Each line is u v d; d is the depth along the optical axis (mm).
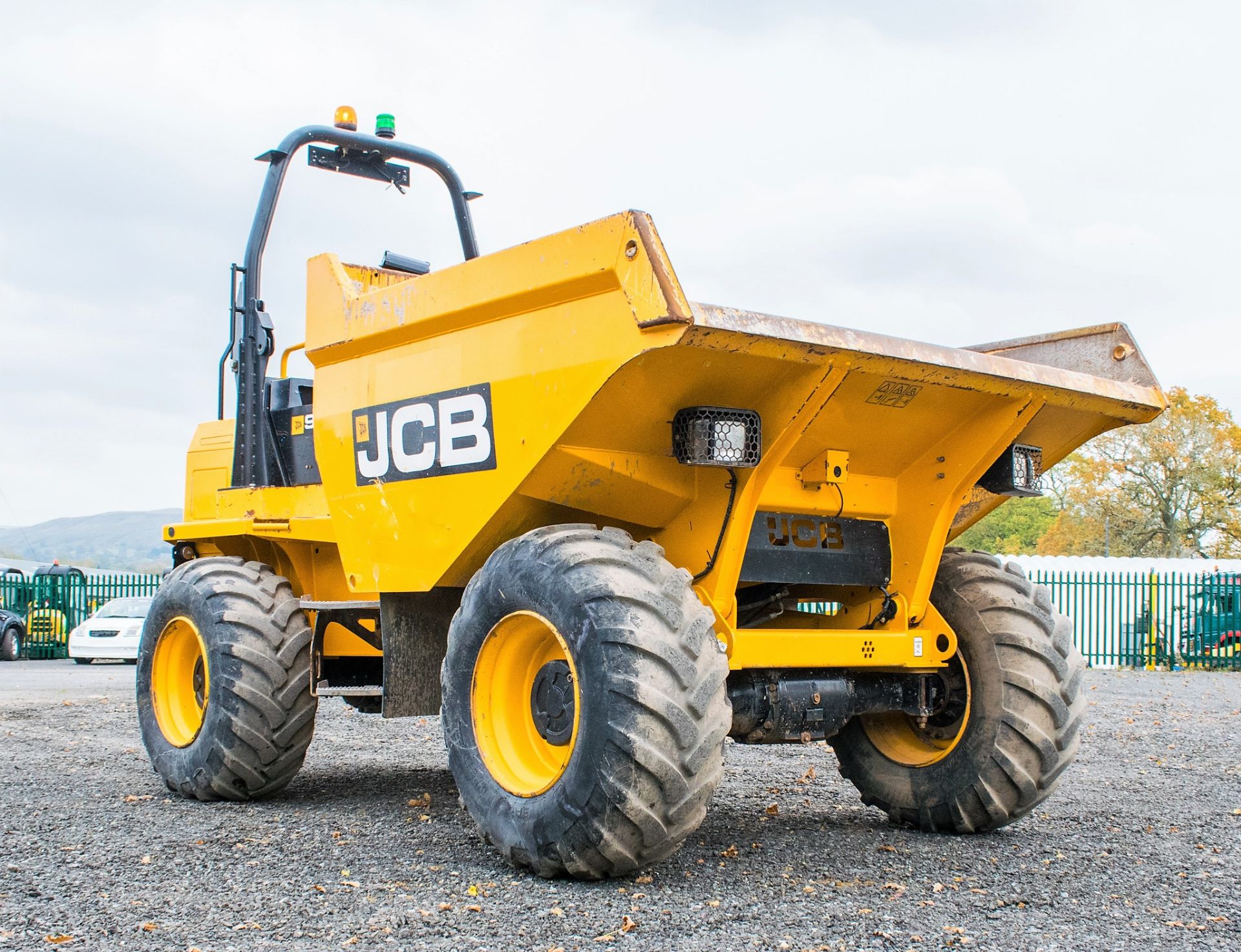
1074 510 43281
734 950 3121
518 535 4477
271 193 6277
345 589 5785
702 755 3641
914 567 4820
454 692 4230
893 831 4879
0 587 24766
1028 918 3486
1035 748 4586
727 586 4191
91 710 10344
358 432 5062
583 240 3893
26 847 4398
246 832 4730
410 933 3256
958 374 4176
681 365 3781
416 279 4719
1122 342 5020
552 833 3758
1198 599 21250
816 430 4320
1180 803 5637
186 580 5754
